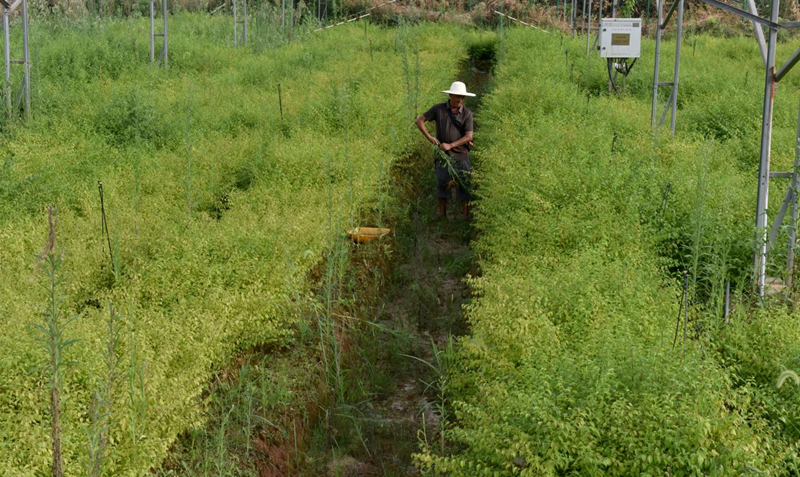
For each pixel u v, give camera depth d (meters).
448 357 4.89
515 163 7.82
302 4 23.64
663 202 6.65
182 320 5.02
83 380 4.14
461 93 8.91
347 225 7.45
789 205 5.94
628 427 3.61
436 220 9.20
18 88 11.19
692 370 3.93
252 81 14.73
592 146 8.35
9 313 4.67
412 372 5.91
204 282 5.65
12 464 3.54
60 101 11.19
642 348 4.16
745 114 11.00
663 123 10.94
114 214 6.95
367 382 5.64
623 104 12.19
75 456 3.76
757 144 9.59
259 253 6.12
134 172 8.31
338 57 17.34
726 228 6.14
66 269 5.65
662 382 3.86
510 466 3.60
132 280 5.54
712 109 11.42
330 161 7.93
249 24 21.36
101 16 21.69
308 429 4.97
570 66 16.11
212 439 4.43
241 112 11.48
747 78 14.12
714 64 16.91
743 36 24.47
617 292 5.00
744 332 4.82
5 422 3.74
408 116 10.97
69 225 6.75
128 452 3.80
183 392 4.22
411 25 24.34
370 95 12.05
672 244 6.33
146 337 4.66
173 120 10.73
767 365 4.46
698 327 4.99
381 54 18.27
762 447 3.65
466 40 22.20
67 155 8.77
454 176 8.92
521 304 4.73
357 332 6.14
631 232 6.05
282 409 4.92
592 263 5.42
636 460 3.46
